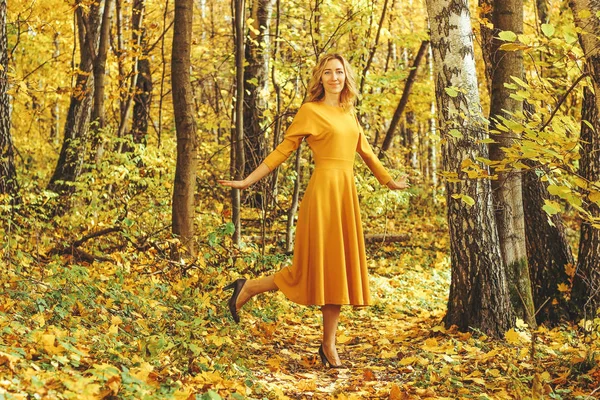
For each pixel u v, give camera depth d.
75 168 11.16
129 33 14.15
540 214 7.04
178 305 5.44
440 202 15.01
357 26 10.52
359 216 4.73
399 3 15.59
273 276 4.80
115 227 7.42
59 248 7.16
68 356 3.41
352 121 4.77
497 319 5.52
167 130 16.23
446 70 5.39
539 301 6.98
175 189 6.92
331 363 4.76
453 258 5.68
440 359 4.81
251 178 4.62
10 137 9.25
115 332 4.09
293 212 8.80
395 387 3.91
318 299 4.54
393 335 5.96
